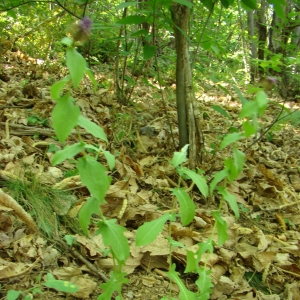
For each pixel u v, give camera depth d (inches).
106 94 167.8
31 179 86.4
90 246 72.6
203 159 112.2
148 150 128.5
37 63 211.6
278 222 104.8
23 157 101.1
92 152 111.7
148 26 172.4
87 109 149.6
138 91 201.3
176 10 106.3
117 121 130.5
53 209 80.4
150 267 73.9
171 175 113.0
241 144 152.9
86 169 38.7
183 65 108.3
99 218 84.6
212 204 105.3
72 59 35.1
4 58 217.5
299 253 88.5
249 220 103.3
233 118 188.2
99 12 188.4
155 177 109.9
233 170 44.8
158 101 188.7
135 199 92.8
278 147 165.5
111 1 205.3
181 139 112.9
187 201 43.4
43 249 69.8
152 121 148.8
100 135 38.6
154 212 88.0
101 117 143.2
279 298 72.8
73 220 80.1
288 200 115.3
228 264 78.7
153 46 111.4
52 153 107.1
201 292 49.8
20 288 60.6
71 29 35.5
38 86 172.4
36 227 72.6
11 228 71.6
